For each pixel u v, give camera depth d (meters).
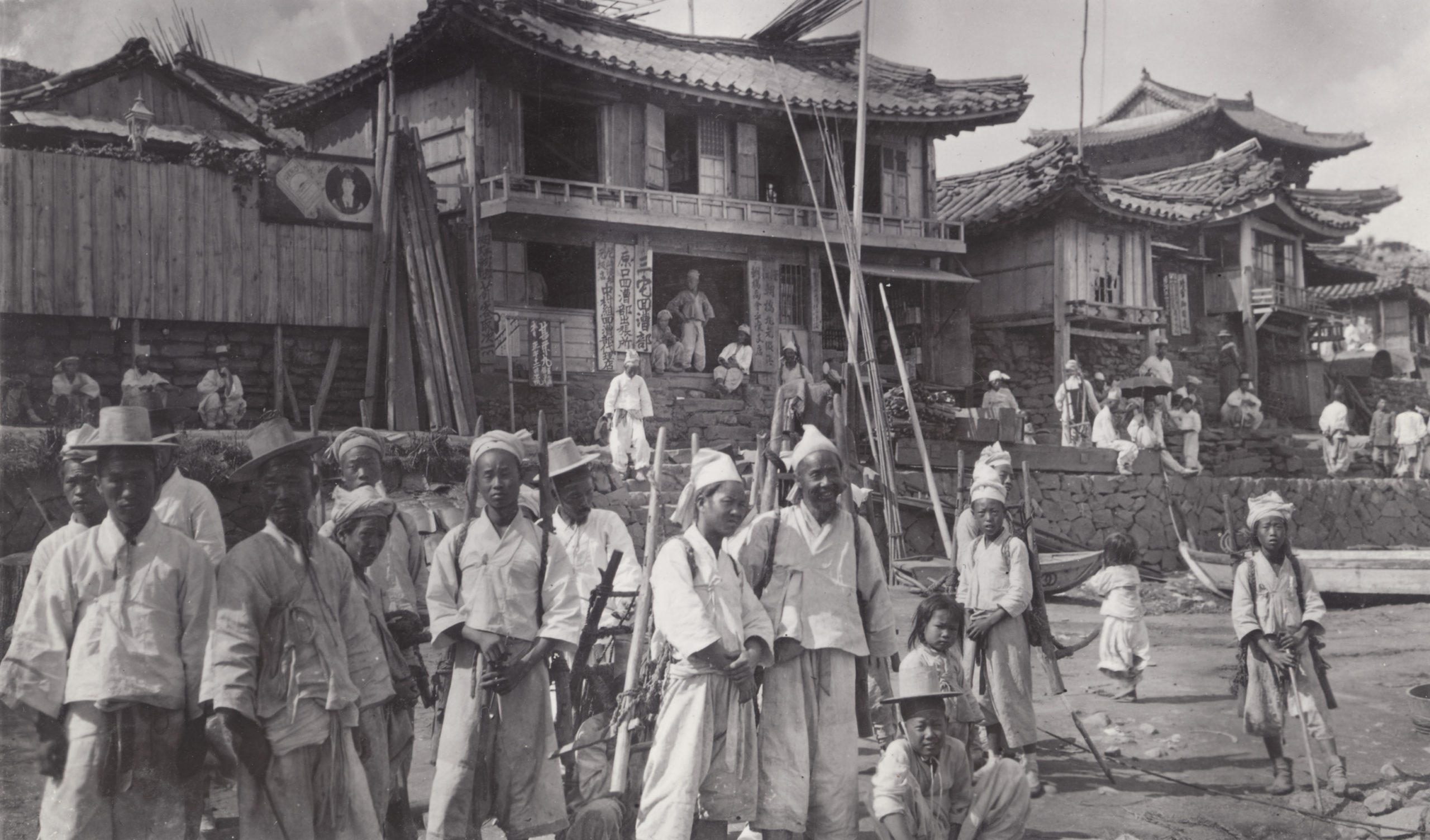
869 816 4.90
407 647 4.47
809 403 7.50
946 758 4.23
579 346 16.23
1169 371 21.12
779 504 5.82
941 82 19.83
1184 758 6.08
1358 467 22.98
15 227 11.20
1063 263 21.41
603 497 11.80
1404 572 12.95
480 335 15.26
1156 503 17.42
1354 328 31.06
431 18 14.38
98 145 14.00
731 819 3.91
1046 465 16.56
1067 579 12.66
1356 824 4.96
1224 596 13.74
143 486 3.53
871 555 4.36
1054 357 21.75
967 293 21.05
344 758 3.57
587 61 15.57
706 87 16.86
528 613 4.11
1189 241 25.70
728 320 18.45
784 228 17.95
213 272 12.27
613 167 16.81
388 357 12.51
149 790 3.45
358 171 13.10
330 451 6.45
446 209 15.77
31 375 11.43
